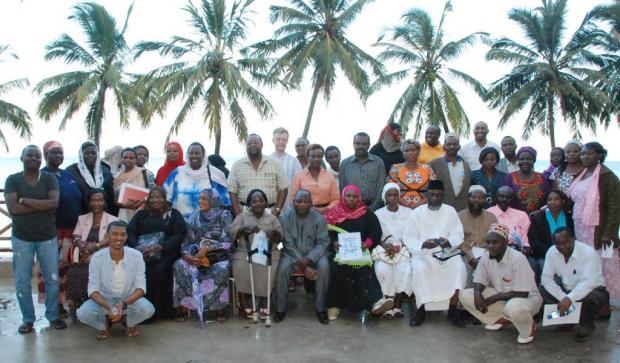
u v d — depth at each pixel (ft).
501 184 20.01
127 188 18.70
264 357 14.19
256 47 82.23
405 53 90.53
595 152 17.40
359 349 14.82
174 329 16.43
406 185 19.79
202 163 19.24
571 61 92.79
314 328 16.62
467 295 16.49
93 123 92.79
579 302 15.26
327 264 17.31
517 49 96.02
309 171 20.45
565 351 14.71
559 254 15.93
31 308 16.21
